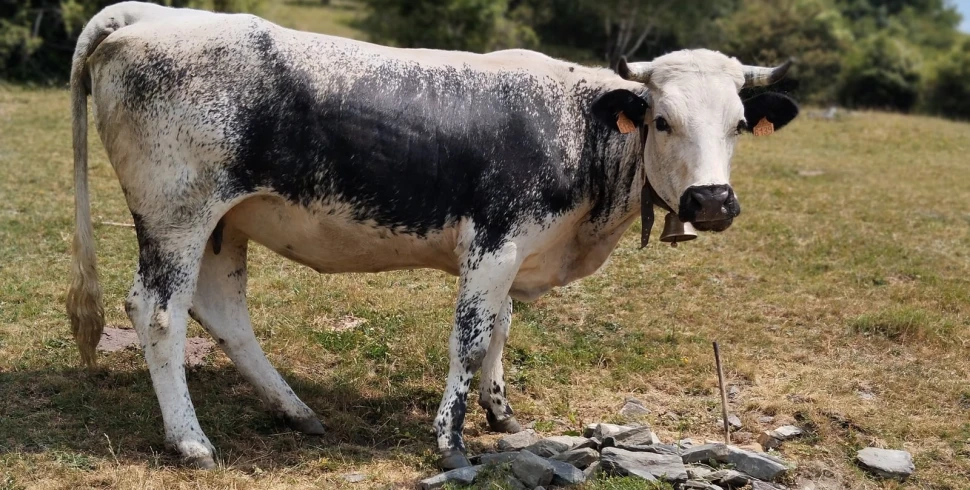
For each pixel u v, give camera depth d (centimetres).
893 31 6631
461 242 508
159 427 521
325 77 485
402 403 589
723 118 470
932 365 680
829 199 1188
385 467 498
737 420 583
